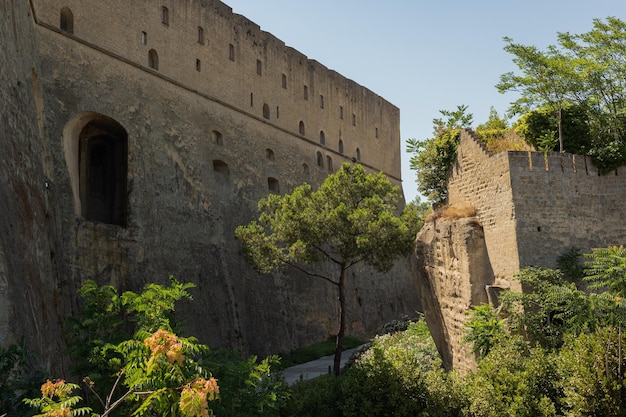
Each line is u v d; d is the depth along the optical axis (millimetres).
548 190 15562
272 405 11250
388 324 38688
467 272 16281
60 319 17312
